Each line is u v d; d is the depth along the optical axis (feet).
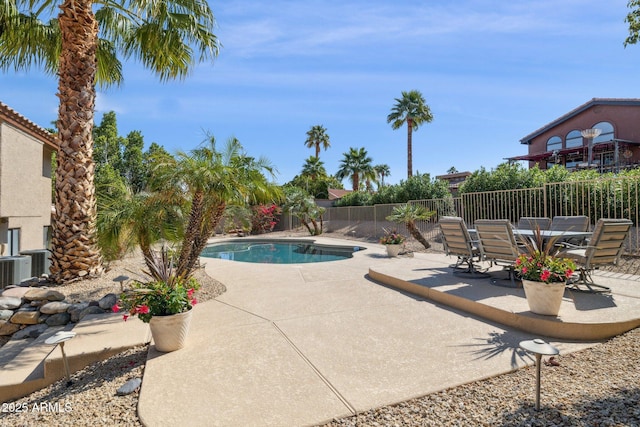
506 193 37.40
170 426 7.60
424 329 13.23
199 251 20.15
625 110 68.59
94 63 22.17
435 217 45.29
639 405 7.54
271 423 7.57
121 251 23.47
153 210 18.92
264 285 22.36
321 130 141.49
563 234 17.61
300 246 57.67
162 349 11.82
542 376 9.27
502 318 13.60
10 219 34.94
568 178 33.12
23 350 14.61
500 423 7.29
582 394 8.19
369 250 41.63
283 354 11.28
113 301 18.06
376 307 16.46
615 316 12.32
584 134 58.03
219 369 10.32
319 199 102.94
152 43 25.09
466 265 24.59
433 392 8.66
